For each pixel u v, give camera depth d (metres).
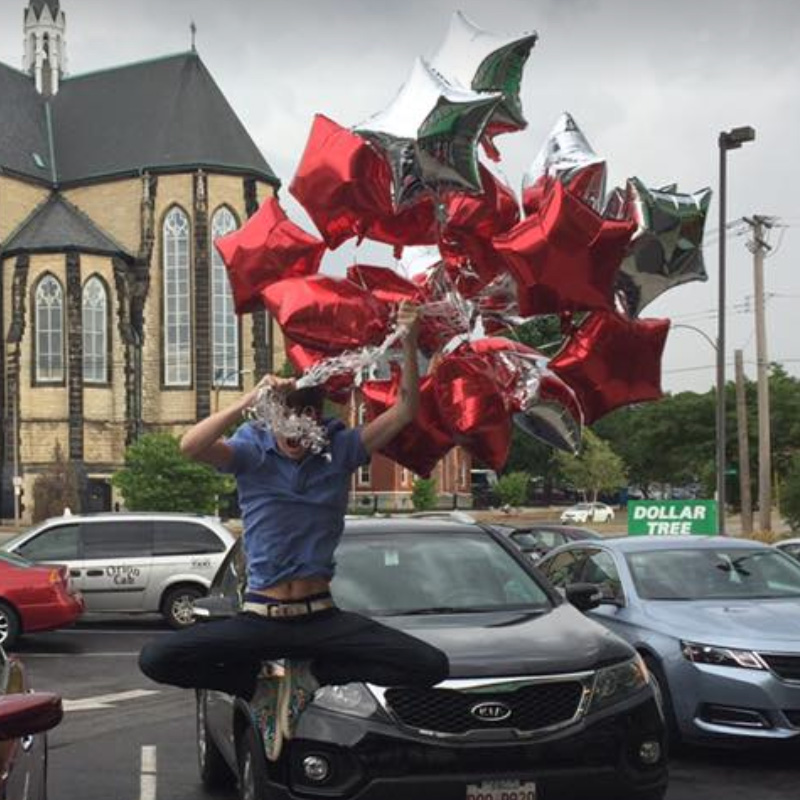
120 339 72.75
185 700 11.73
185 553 17.92
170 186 74.25
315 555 4.29
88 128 79.12
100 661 14.71
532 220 3.74
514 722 5.41
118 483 53.75
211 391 71.88
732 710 7.83
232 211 74.06
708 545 9.77
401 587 6.64
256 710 5.40
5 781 4.29
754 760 8.20
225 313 73.12
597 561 9.86
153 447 53.09
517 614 6.43
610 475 86.38
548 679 5.48
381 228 4.16
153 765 8.64
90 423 71.62
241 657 4.29
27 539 17.81
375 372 4.36
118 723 10.45
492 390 4.18
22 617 15.29
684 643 8.08
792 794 7.31
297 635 4.26
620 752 5.48
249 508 4.33
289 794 5.34
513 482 75.50
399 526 7.30
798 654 7.79
